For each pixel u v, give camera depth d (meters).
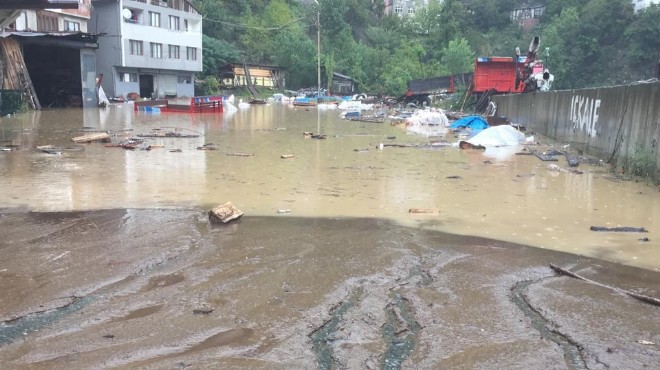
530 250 5.45
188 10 48.84
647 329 3.59
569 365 3.07
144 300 3.93
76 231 5.78
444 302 3.99
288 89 65.00
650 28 57.66
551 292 4.26
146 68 44.47
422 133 19.00
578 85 63.28
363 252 5.22
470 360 3.10
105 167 10.20
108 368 2.95
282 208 7.10
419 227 6.27
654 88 9.59
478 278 4.56
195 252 5.10
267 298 4.00
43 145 13.48
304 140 15.99
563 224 6.50
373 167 10.82
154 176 9.34
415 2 103.75
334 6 72.06
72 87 34.59
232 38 67.50
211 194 7.90
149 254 5.00
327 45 69.75
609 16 62.69
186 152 12.66
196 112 29.88
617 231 6.21
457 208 7.27
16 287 4.15
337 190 8.39
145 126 20.30
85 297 3.99
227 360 3.05
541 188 8.77
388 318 3.69
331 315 3.72
